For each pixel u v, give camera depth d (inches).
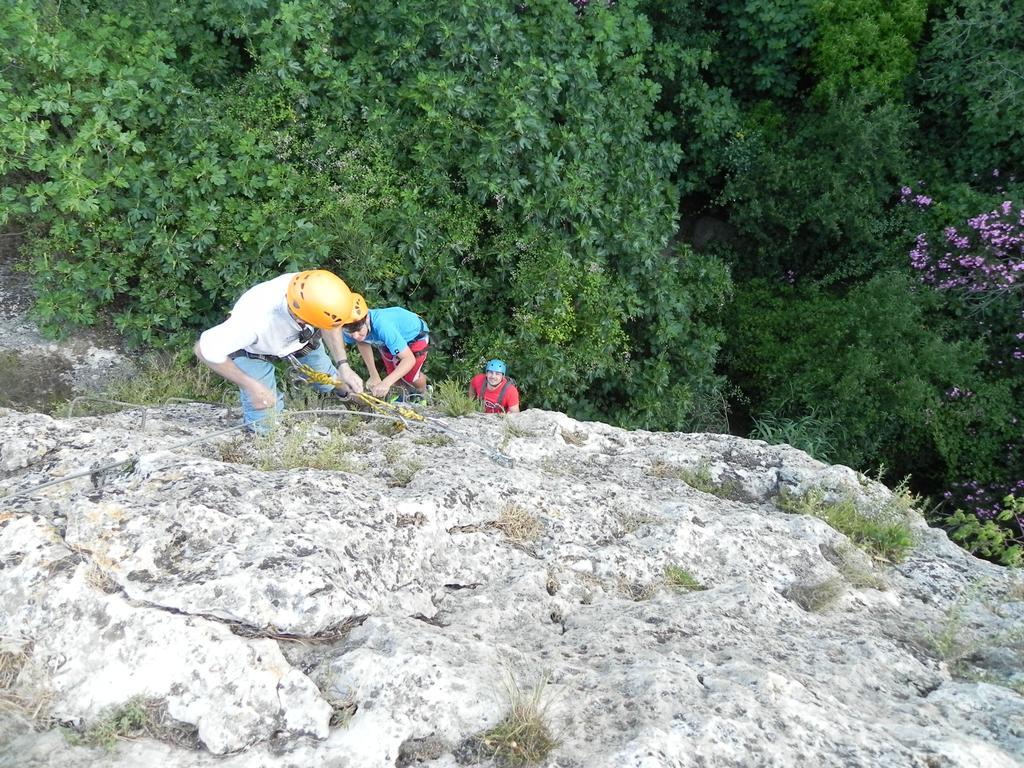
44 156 250.7
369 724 90.8
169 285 270.5
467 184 299.9
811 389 384.2
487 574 132.4
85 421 181.9
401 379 230.8
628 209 333.7
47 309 257.8
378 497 133.7
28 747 84.4
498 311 313.1
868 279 435.2
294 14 282.2
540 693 97.1
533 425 198.1
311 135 296.7
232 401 247.1
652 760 86.7
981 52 406.3
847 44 415.5
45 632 96.1
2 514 108.7
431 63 302.8
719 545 149.5
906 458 393.7
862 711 107.9
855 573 154.5
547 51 319.6
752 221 436.8
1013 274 379.9
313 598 104.6
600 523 151.0
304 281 150.7
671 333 346.0
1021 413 374.6
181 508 114.3
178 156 273.4
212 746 88.8
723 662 114.3
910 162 437.7
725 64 463.2
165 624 96.3
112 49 274.1
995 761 97.0
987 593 158.2
